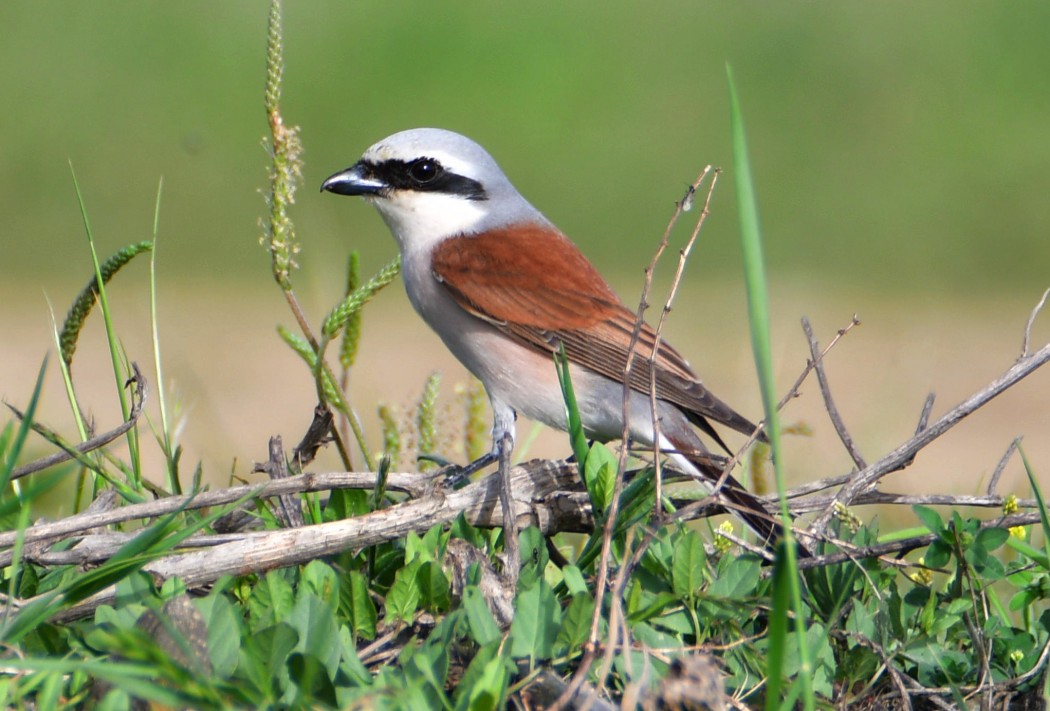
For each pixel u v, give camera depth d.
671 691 4.86
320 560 6.25
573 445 6.71
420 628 5.90
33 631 5.50
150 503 6.27
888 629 6.13
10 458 5.61
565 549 7.66
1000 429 16.27
